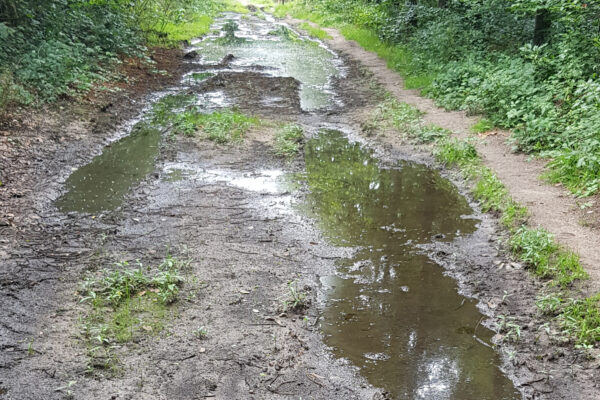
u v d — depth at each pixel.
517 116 10.49
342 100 14.14
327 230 6.77
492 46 15.95
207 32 27.41
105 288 5.23
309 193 7.94
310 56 21.48
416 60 16.69
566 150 8.51
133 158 9.17
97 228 6.58
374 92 14.73
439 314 5.12
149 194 7.67
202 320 4.89
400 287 5.56
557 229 6.50
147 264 5.78
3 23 11.84
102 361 4.30
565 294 5.21
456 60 15.55
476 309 5.21
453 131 10.68
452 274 5.81
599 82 9.58
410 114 11.77
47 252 5.94
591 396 4.04
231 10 42.34
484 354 4.57
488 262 6.01
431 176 8.80
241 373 4.25
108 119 11.05
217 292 5.32
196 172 8.62
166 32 22.19
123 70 15.19
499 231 6.68
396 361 4.47
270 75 17.20
